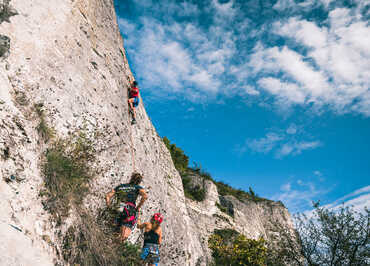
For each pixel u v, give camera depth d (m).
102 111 6.33
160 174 10.27
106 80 7.17
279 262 12.15
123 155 6.64
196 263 10.62
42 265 2.89
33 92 4.53
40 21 5.34
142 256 5.80
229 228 20.33
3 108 3.67
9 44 4.40
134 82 8.68
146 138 9.95
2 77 4.02
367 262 10.19
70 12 6.52
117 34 9.43
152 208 8.18
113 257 4.68
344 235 10.88
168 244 8.62
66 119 5.10
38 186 3.71
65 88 5.39
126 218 5.34
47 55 5.21
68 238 3.87
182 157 24.73
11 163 3.41
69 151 4.84
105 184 5.60
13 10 4.80
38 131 4.24
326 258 11.12
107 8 9.18
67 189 4.28
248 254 14.86
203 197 20.73
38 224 3.40
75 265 3.79
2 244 2.54
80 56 6.35
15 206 3.14
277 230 13.27
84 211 4.52
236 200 25.08
